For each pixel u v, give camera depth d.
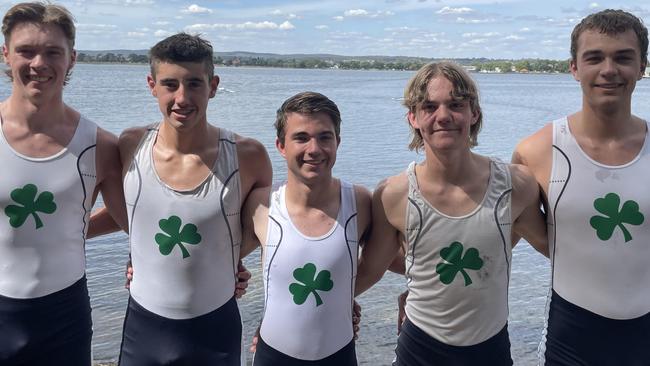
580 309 3.69
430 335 3.68
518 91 86.44
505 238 3.62
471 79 3.60
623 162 3.61
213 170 3.89
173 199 3.83
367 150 22.09
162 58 3.73
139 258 3.92
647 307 3.62
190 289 3.86
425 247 3.64
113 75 106.69
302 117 3.65
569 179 3.66
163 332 3.89
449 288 3.60
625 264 3.59
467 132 3.58
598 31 3.48
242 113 35.06
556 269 3.77
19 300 3.73
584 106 3.66
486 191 3.63
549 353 3.84
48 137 3.78
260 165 4.11
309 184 3.71
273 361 3.76
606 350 3.66
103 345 6.86
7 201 3.68
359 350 6.94
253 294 8.20
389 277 9.23
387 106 47.28
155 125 4.08
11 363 3.78
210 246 3.87
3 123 3.75
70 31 3.81
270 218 3.84
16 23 3.62
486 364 3.65
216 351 3.94
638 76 3.57
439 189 3.64
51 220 3.75
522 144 3.89
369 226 3.92
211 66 3.88
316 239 3.72
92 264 9.35
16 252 3.72
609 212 3.58
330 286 3.71
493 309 3.64
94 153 3.94
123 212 4.21
